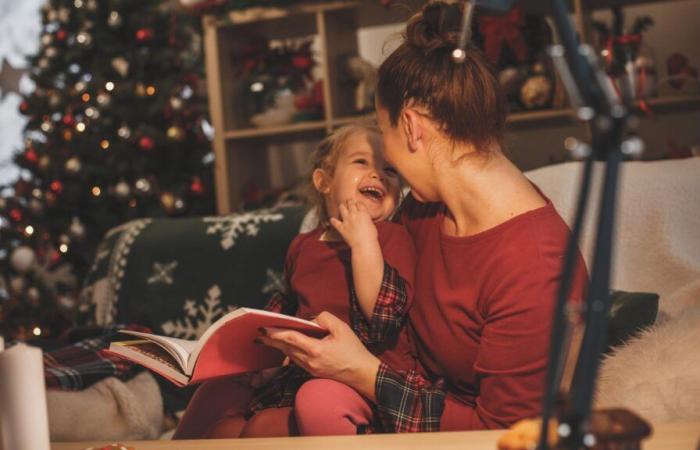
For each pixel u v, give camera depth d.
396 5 1.61
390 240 1.55
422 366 1.50
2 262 4.18
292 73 3.98
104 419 2.00
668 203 1.97
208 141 4.05
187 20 4.07
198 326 2.41
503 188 1.37
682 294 1.84
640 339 1.47
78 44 4.10
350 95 3.98
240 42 4.14
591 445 0.63
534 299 1.27
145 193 3.89
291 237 2.41
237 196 4.07
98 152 3.99
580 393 0.62
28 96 4.27
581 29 3.52
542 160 3.88
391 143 1.44
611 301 1.65
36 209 4.07
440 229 1.46
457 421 1.33
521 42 3.42
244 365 1.42
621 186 2.03
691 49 3.73
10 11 5.39
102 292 2.57
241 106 4.11
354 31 4.16
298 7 3.84
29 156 4.13
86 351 2.15
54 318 4.06
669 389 1.33
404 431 1.32
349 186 1.65
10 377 0.95
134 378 2.15
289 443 1.08
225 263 2.45
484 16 3.30
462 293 1.35
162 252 2.54
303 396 1.37
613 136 0.59
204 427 1.61
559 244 1.33
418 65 1.38
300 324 1.33
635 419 0.71
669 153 3.32
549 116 3.45
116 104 3.99
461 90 1.35
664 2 3.74
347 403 1.36
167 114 3.93
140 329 2.29
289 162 4.38
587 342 0.61
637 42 3.35
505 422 1.28
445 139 1.38
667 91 3.40
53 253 4.14
